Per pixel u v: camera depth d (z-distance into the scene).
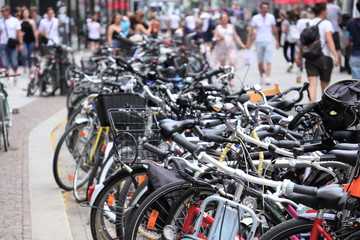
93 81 19.41
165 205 10.22
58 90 41.47
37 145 23.69
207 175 10.35
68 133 17.12
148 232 10.30
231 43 39.84
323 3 25.78
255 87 13.01
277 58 61.69
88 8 80.75
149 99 15.47
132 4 110.81
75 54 70.94
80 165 16.44
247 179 8.77
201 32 52.41
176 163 10.56
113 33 44.56
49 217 14.97
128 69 17.84
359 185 8.22
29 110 32.72
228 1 117.38
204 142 11.20
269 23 38.09
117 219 11.63
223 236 8.84
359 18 25.28
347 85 10.77
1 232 13.79
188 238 9.07
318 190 8.36
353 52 25.50
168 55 27.59
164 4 107.69
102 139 16.06
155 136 12.46
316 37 25.53
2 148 23.06
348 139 10.41
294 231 8.63
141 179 11.61
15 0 60.94
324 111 10.59
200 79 18.98
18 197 16.67
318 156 9.30
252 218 8.76
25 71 48.62
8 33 42.62
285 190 8.45
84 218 15.20
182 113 13.05
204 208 9.14
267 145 9.48
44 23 46.34
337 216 8.70
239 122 10.56
